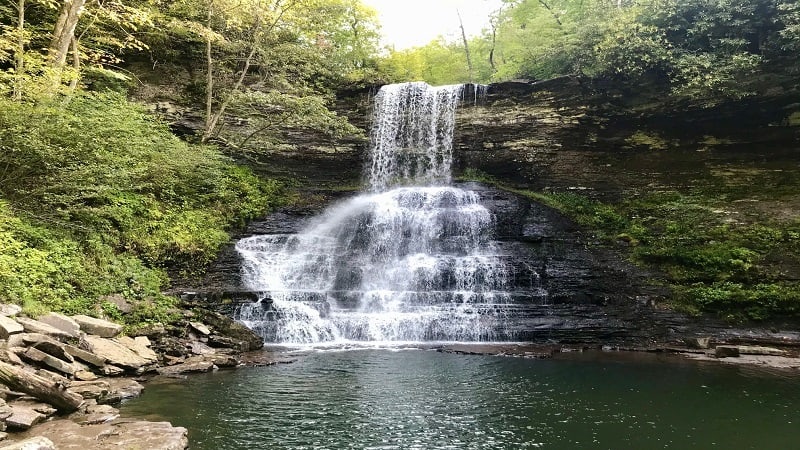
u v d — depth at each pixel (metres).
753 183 17.62
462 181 22.05
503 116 21.66
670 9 17.81
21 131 10.62
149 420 6.04
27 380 5.76
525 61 24.39
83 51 17.02
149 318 10.30
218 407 6.76
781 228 15.55
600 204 19.58
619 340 12.30
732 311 13.12
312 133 22.41
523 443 5.79
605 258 16.14
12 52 15.91
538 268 15.38
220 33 20.17
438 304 13.76
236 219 17.31
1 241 9.09
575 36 20.78
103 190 11.52
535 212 19.12
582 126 20.39
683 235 16.36
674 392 8.05
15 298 8.07
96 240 11.72
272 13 19.73
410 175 23.33
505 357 10.59
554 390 8.09
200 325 10.65
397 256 17.22
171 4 19.36
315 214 19.55
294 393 7.59
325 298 13.53
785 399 7.71
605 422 6.57
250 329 11.58
